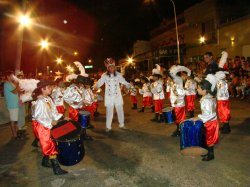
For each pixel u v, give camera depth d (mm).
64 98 7637
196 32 30531
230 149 6395
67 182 5188
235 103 12680
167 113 7789
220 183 4750
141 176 5250
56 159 5480
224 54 7105
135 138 7855
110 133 8625
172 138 7621
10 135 9164
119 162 6043
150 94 12312
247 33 21938
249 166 5383
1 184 5305
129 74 31766
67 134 5152
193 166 5551
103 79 8867
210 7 27250
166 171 5398
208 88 5445
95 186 4957
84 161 6219
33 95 5406
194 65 20016
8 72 8344
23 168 6055
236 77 14523
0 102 11203
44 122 5227
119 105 9000
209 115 5457
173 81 7723
